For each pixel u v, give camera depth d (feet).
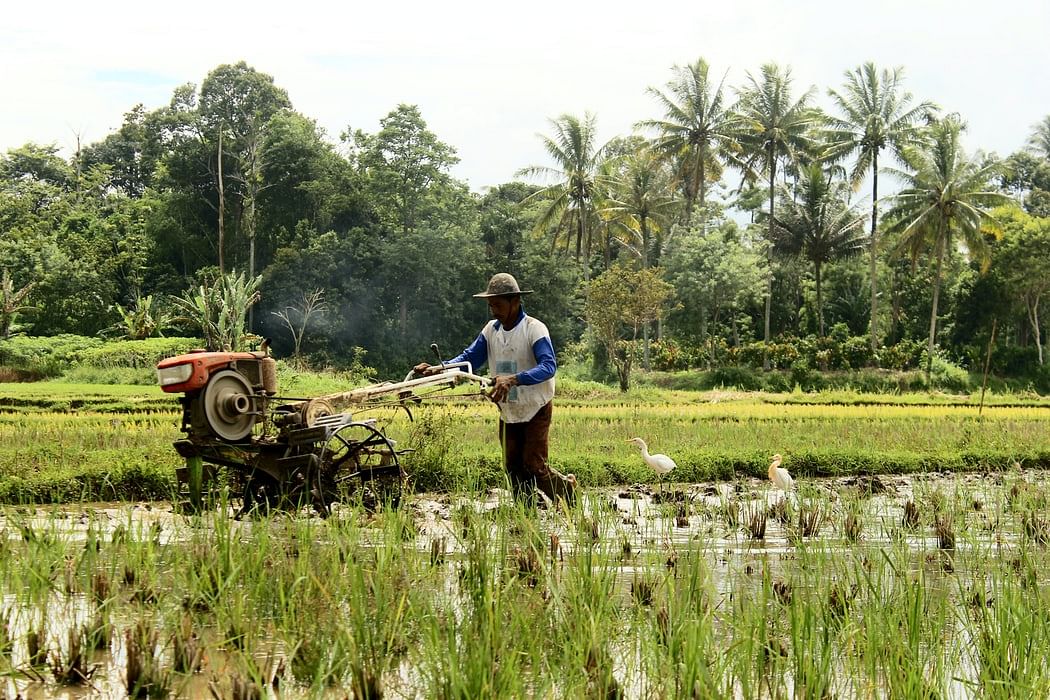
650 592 17.51
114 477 31.37
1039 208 224.33
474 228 200.03
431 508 28.53
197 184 212.43
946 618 16.51
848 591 17.70
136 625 14.53
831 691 13.17
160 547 20.66
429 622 14.23
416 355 192.95
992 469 45.91
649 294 142.61
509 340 26.63
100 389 101.30
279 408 25.18
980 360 178.70
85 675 13.46
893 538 23.82
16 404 79.25
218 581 15.96
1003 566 20.47
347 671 13.52
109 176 252.21
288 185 203.51
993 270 181.47
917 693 12.25
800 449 43.65
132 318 164.35
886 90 169.89
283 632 14.47
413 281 192.13
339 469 25.94
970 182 157.38
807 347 171.94
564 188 176.96
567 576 17.31
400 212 201.87
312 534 20.79
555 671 12.93
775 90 173.06
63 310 181.57
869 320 201.26
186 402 25.03
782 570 20.75
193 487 25.36
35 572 17.16
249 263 207.92
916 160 159.84
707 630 14.19
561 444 45.19
